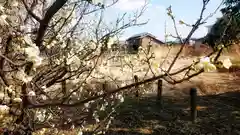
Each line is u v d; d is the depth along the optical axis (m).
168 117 10.14
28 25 2.51
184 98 13.26
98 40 2.41
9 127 2.23
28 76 1.89
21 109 2.12
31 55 1.61
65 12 2.70
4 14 1.91
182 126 9.39
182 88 15.32
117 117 9.45
